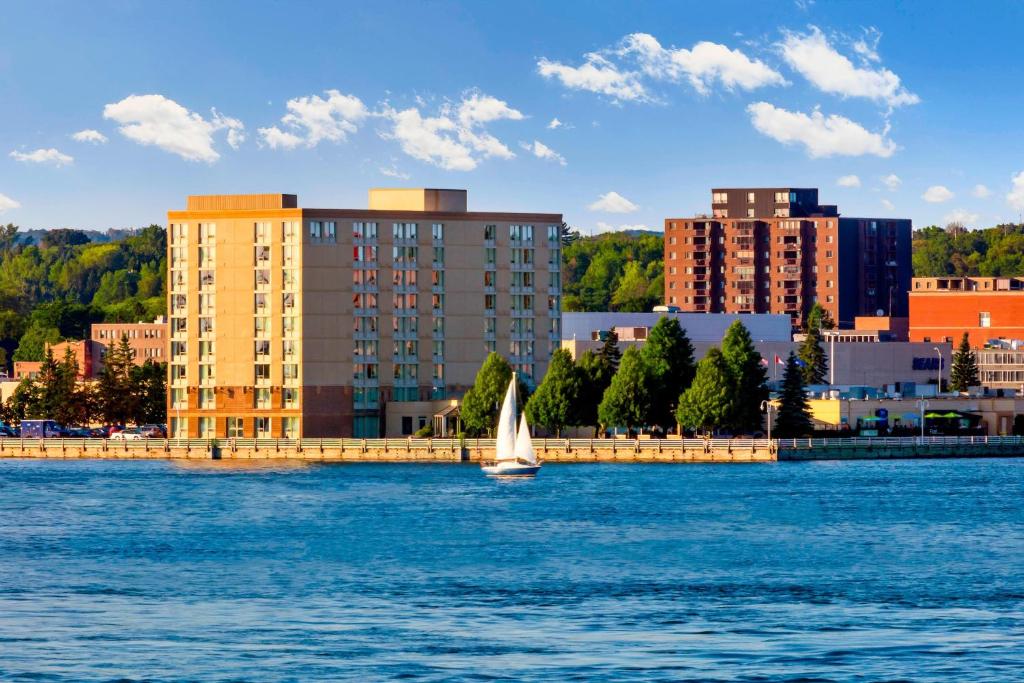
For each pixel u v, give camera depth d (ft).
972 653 471.21
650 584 578.25
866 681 442.09
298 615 528.22
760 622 512.22
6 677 452.76
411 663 463.01
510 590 568.00
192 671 457.27
